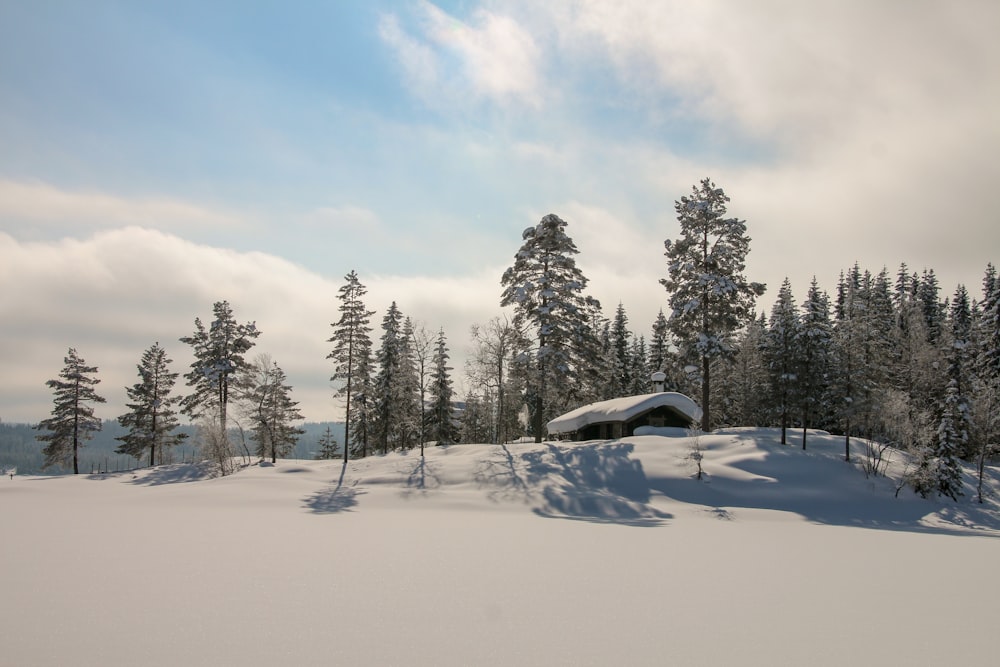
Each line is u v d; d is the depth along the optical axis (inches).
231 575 508.7
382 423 2755.9
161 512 1091.3
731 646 331.6
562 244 1939.0
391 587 468.4
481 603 420.8
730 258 1883.6
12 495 1547.7
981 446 1887.3
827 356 1747.0
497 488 1449.3
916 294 3314.5
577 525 967.6
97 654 310.5
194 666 293.4
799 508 1304.1
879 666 303.3
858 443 1770.4
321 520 978.1
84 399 2699.3
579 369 1931.6
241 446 2436.0
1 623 365.1
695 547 724.7
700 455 1475.1
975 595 466.6
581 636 346.6
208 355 2472.9
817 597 451.8
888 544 813.2
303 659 304.7
